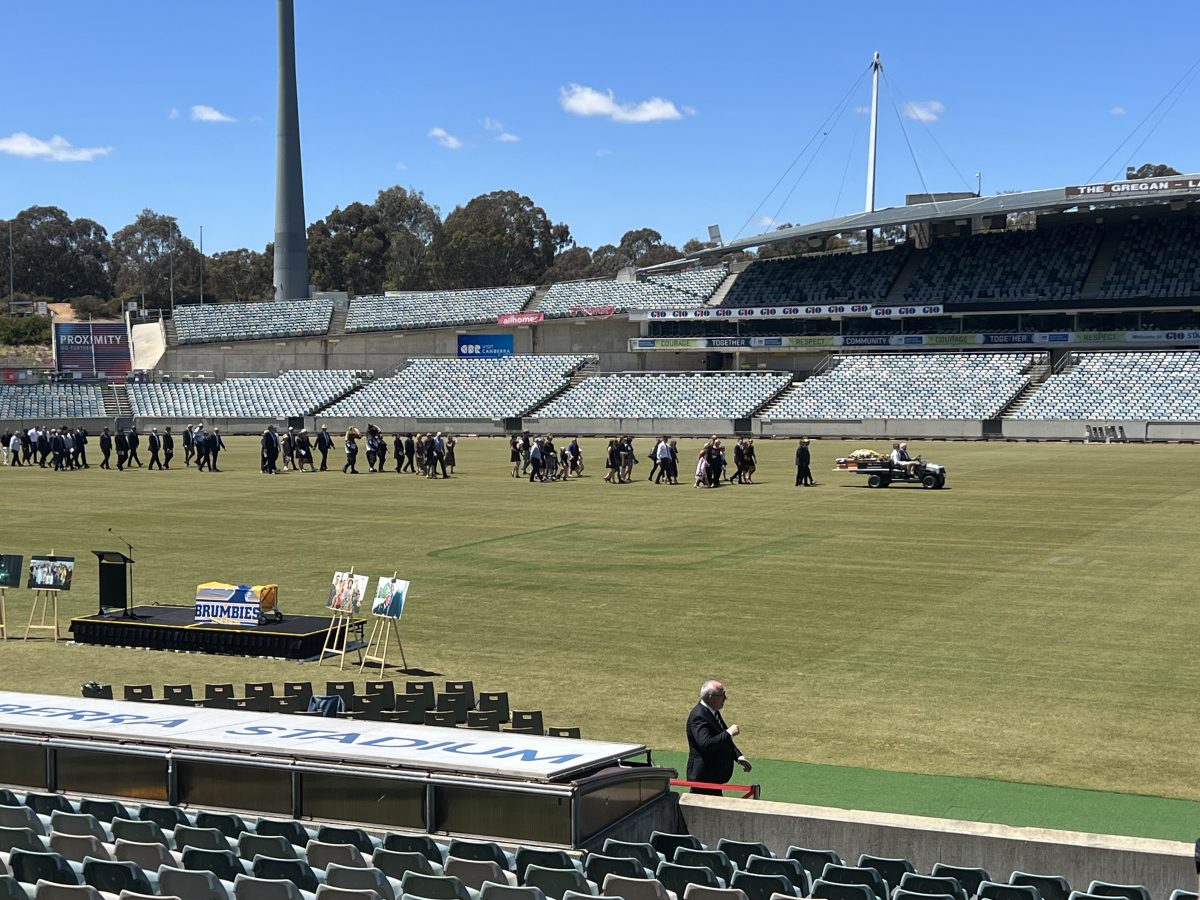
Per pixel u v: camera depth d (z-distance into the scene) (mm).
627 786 12695
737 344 108000
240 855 11586
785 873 11305
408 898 10266
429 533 40594
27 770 13547
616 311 112250
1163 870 11945
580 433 96750
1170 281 98125
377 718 18594
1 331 145250
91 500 50688
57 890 10125
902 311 102375
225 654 25109
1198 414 80688
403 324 121188
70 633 27203
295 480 59719
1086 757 17750
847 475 59906
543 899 9984
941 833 12672
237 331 121562
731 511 45719
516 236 189250
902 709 20234
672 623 26828
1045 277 102875
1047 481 54750
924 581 31156
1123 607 27641
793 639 25203
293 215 132750
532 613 28047
